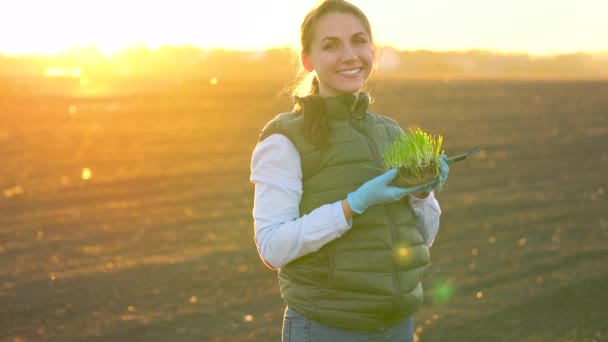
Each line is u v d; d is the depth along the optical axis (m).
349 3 2.14
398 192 1.91
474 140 18.62
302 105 2.05
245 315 5.45
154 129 21.39
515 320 5.20
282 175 2.03
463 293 5.93
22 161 14.30
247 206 9.99
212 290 6.11
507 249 7.50
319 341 2.07
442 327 5.09
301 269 2.05
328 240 1.93
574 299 5.62
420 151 1.95
